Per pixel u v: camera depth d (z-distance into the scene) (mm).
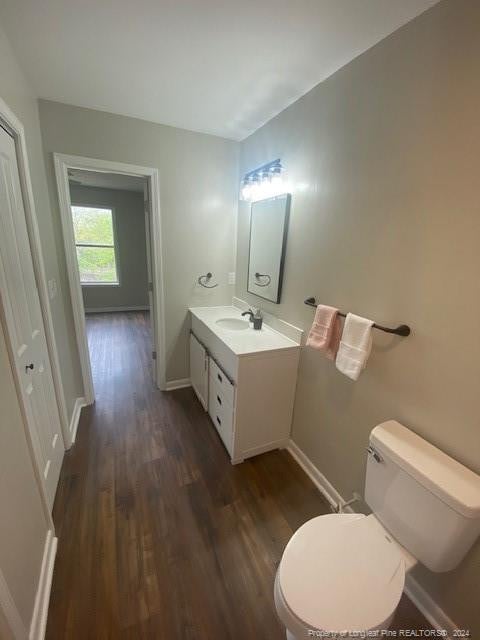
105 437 2117
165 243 2416
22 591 985
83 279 5418
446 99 960
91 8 1090
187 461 1914
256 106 1840
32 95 1716
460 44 907
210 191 2457
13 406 1080
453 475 963
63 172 1985
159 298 2520
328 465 1700
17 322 1251
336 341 1498
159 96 1766
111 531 1437
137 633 1073
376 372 1325
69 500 1599
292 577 938
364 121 1280
